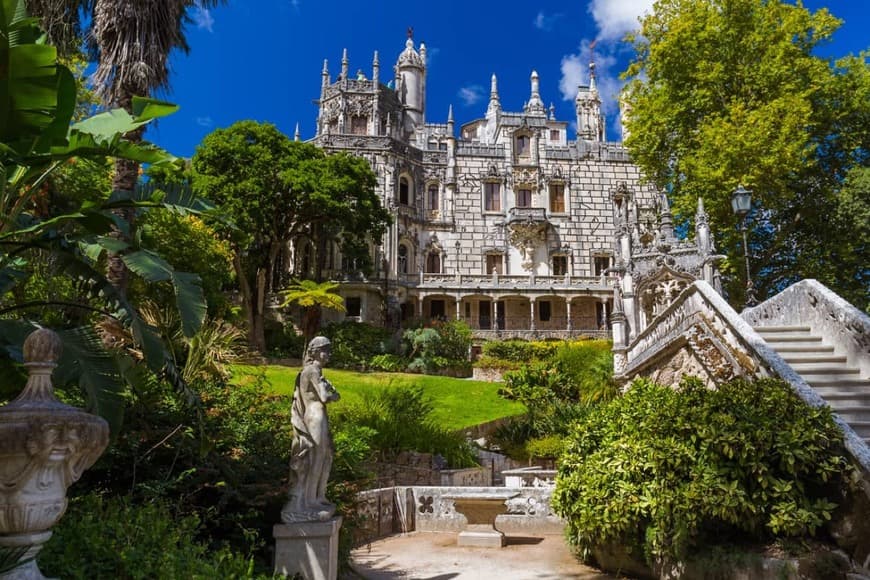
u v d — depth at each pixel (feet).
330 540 26.18
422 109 239.71
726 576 28.45
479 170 191.83
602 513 33.32
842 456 29.04
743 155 86.17
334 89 189.67
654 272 77.77
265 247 146.92
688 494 29.25
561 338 173.58
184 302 26.66
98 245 28.25
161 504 24.85
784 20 93.30
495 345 154.71
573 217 190.60
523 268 185.16
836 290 98.68
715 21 95.14
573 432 40.01
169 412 30.35
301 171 139.03
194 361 35.06
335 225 151.53
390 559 38.96
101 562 19.07
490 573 35.58
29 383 16.44
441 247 185.06
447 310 181.06
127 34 39.34
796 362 41.83
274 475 30.01
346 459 36.60
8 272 29.73
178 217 96.78
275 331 147.54
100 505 22.53
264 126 143.43
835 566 26.63
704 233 77.66
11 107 23.35
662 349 56.18
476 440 82.53
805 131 91.91
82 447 15.89
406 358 145.28
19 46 22.12
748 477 29.60
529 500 47.85
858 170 92.07
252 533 26.91
